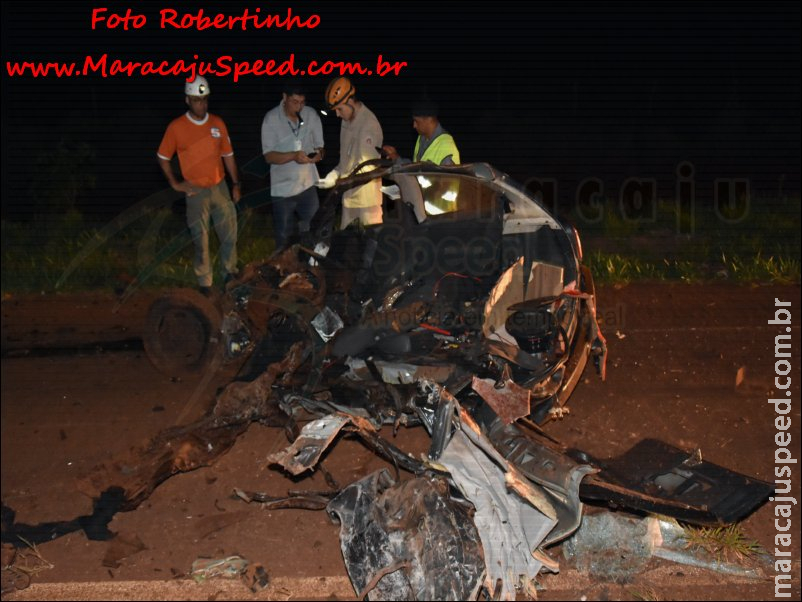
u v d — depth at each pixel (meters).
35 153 11.23
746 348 6.44
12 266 8.41
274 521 4.44
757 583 3.90
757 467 4.86
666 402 5.60
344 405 4.29
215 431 4.57
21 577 3.98
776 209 10.37
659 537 4.08
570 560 4.00
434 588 3.44
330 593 3.90
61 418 5.45
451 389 4.14
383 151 6.31
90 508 4.55
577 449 4.84
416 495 3.59
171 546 4.25
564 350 4.71
